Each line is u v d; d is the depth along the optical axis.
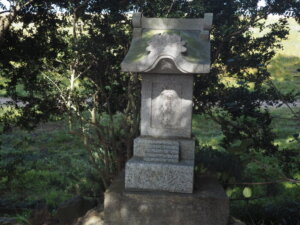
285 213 2.10
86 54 2.21
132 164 1.55
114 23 2.18
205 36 1.63
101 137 2.19
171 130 1.64
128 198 1.49
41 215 1.96
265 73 1.93
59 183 3.18
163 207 1.48
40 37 2.44
